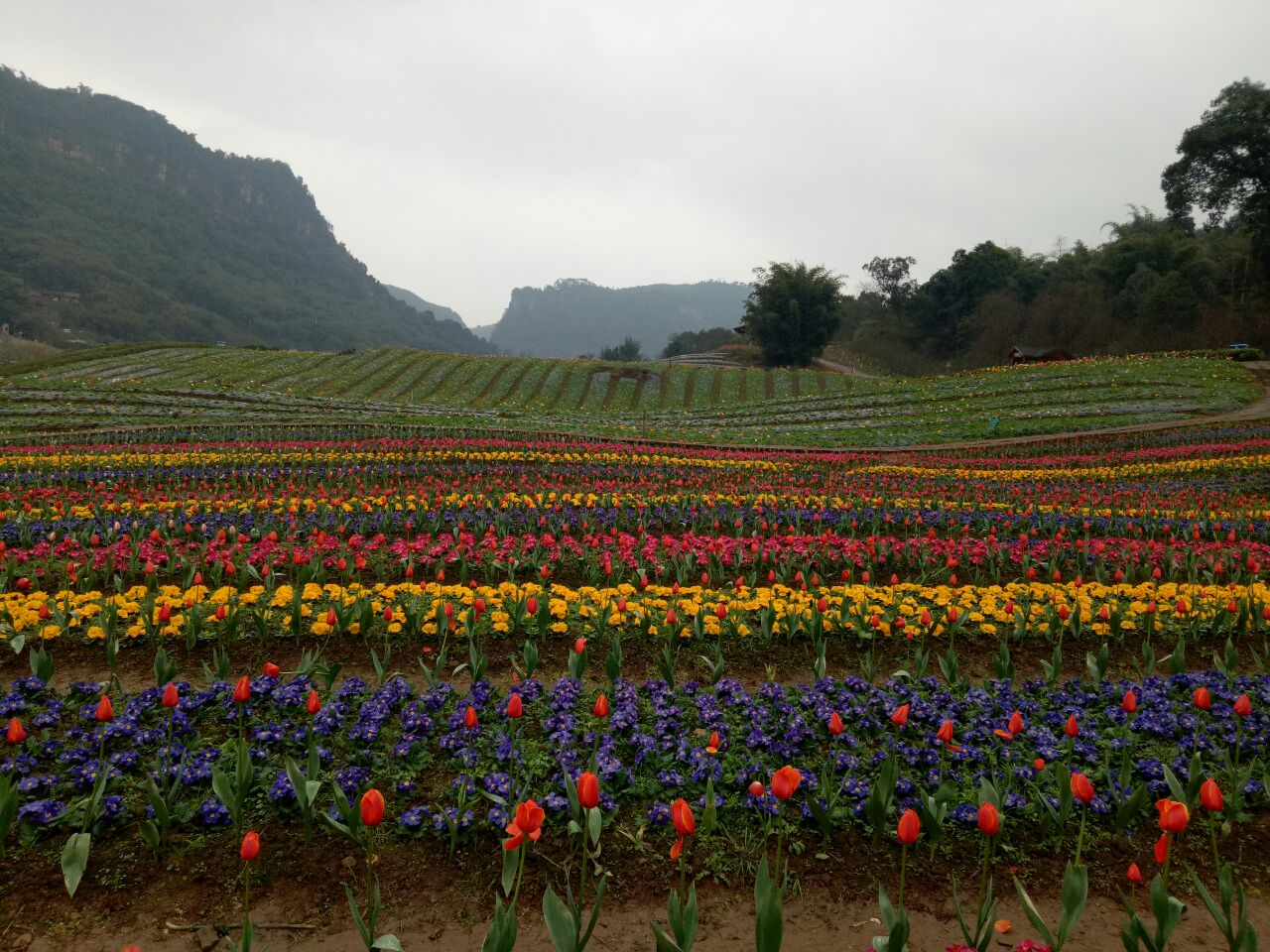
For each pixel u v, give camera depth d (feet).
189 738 18.24
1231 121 189.98
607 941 12.89
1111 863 14.85
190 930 12.89
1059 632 26.13
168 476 61.62
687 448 96.43
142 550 33.14
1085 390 133.18
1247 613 25.40
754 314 293.02
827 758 18.21
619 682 21.11
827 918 13.46
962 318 321.11
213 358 172.86
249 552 36.27
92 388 128.47
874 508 50.11
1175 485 65.98
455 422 113.91
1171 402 118.42
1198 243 268.00
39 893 13.56
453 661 24.14
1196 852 15.16
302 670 20.43
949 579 35.12
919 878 14.38
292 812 15.56
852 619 26.61
